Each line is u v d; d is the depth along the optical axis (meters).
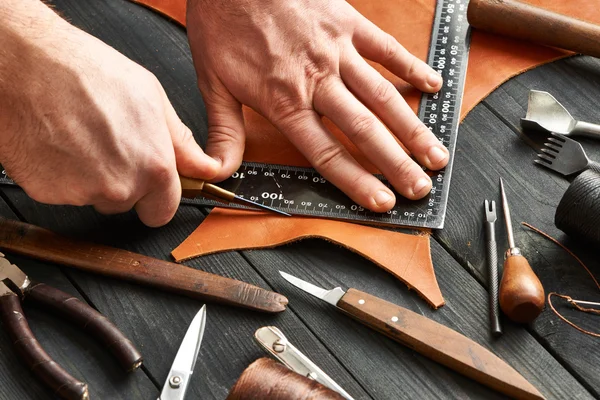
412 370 1.21
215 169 1.38
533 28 1.56
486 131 1.50
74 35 1.21
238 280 1.33
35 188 1.27
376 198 1.37
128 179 1.25
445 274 1.32
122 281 1.34
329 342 1.25
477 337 1.24
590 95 1.54
